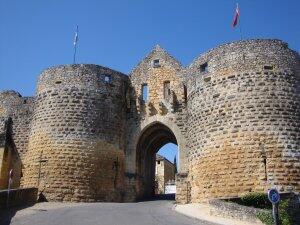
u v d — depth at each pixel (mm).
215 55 32969
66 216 22672
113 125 38031
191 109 34219
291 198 24469
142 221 20422
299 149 28719
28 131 41750
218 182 29297
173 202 34531
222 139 30062
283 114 29547
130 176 38500
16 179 40406
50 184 34094
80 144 35469
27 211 25469
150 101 39969
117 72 40219
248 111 29812
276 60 31109
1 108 43312
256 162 28312
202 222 20250
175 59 40688
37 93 38656
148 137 42375
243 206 21172
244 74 30938
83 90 37312
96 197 34781
